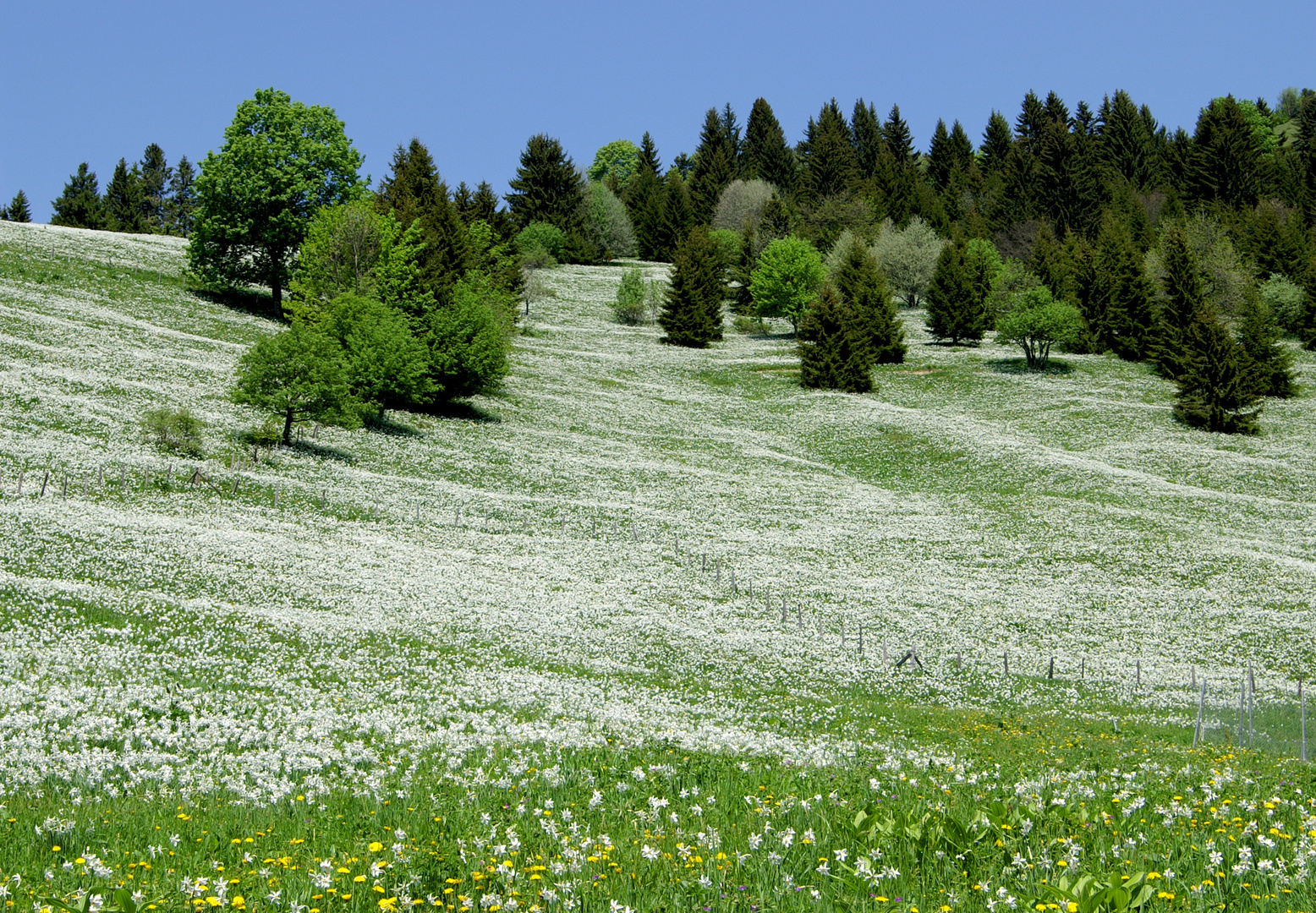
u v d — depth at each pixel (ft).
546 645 92.17
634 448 211.61
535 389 252.21
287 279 284.61
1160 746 71.61
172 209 560.61
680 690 81.35
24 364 171.73
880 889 26.37
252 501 135.33
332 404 166.09
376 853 29.32
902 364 310.04
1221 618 123.13
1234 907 25.36
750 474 200.34
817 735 65.87
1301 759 66.49
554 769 41.34
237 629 81.35
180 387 181.27
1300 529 166.40
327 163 270.05
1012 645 111.24
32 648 65.82
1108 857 29.76
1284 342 328.08
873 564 144.46
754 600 122.31
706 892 25.80
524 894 25.77
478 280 276.62
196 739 47.57
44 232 301.84
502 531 143.95
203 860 28.78
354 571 110.83
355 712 58.49
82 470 130.52
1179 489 189.26
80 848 30.09
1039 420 247.70
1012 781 46.24
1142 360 309.63
